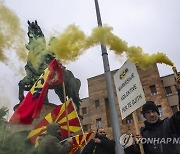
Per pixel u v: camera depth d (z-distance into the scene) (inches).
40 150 179.6
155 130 143.9
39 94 251.3
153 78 1176.2
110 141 210.7
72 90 410.0
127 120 1024.9
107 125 1202.0
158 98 1125.7
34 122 342.6
